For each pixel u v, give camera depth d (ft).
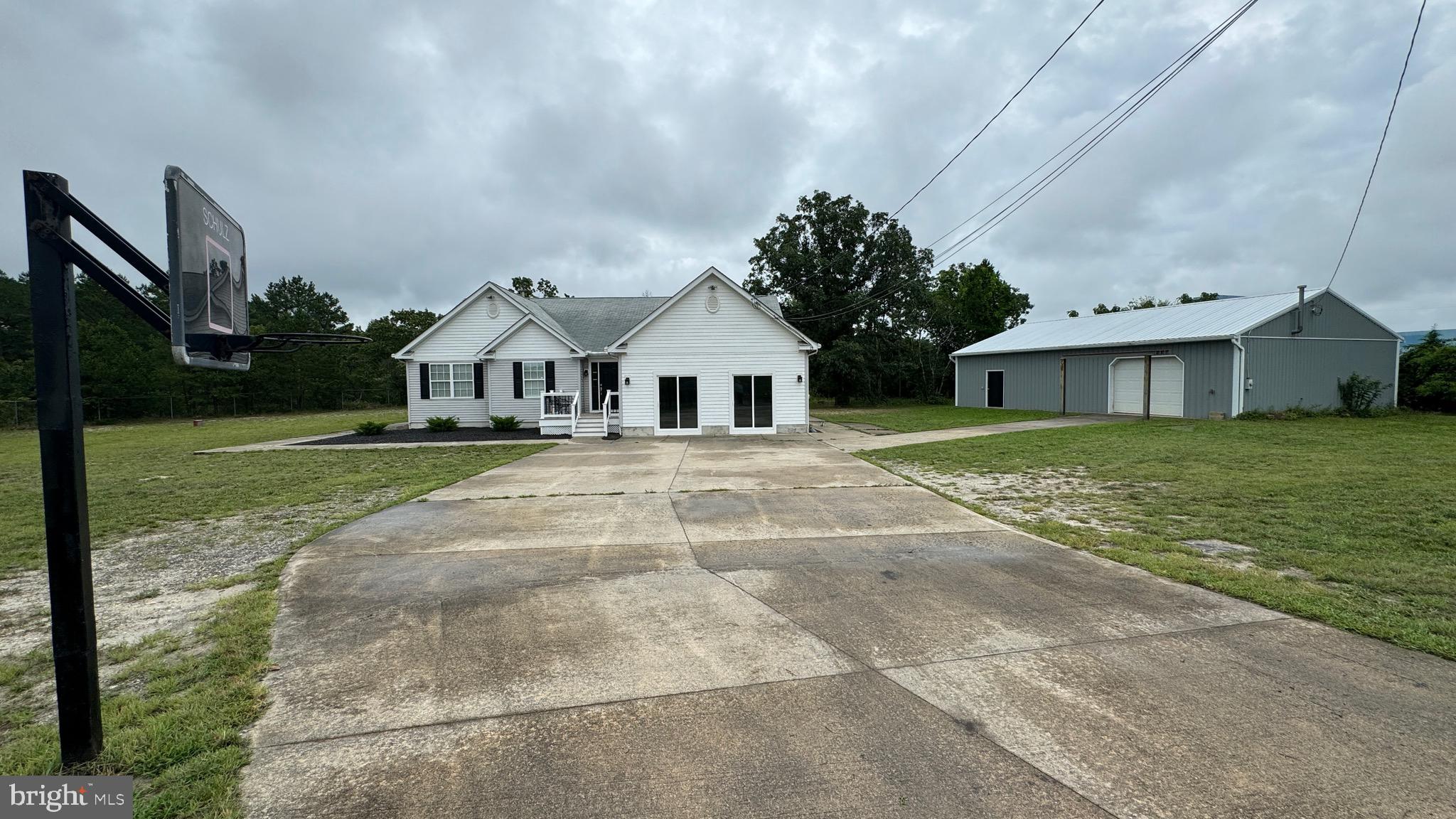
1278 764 8.55
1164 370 71.00
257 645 13.05
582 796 8.13
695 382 65.10
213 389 124.57
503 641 13.10
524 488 31.60
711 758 8.93
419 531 22.66
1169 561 17.75
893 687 10.92
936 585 16.33
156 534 23.50
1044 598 15.25
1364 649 12.10
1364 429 52.39
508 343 72.02
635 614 14.48
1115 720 9.76
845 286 118.11
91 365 108.37
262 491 32.22
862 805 7.89
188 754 9.23
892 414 87.81
